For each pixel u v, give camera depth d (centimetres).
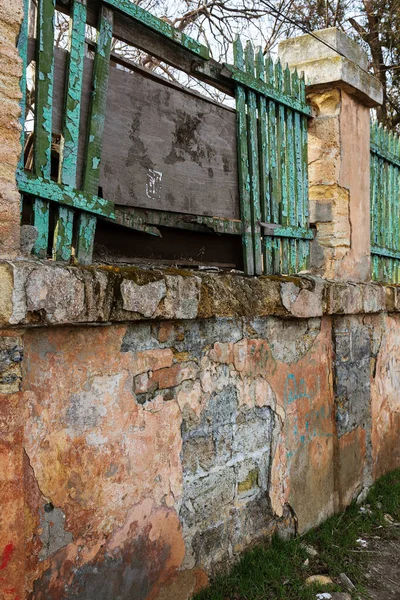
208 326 306
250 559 329
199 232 350
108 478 250
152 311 256
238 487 330
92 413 242
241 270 381
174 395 286
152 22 294
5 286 195
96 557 245
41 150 238
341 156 438
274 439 359
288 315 355
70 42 252
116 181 287
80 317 223
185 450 293
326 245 436
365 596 328
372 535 407
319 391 407
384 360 509
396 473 516
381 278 554
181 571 290
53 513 227
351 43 454
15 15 211
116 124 287
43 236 240
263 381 349
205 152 343
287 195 407
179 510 289
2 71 206
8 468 202
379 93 486
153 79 309
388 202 564
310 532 388
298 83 421
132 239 322
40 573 221
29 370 216
